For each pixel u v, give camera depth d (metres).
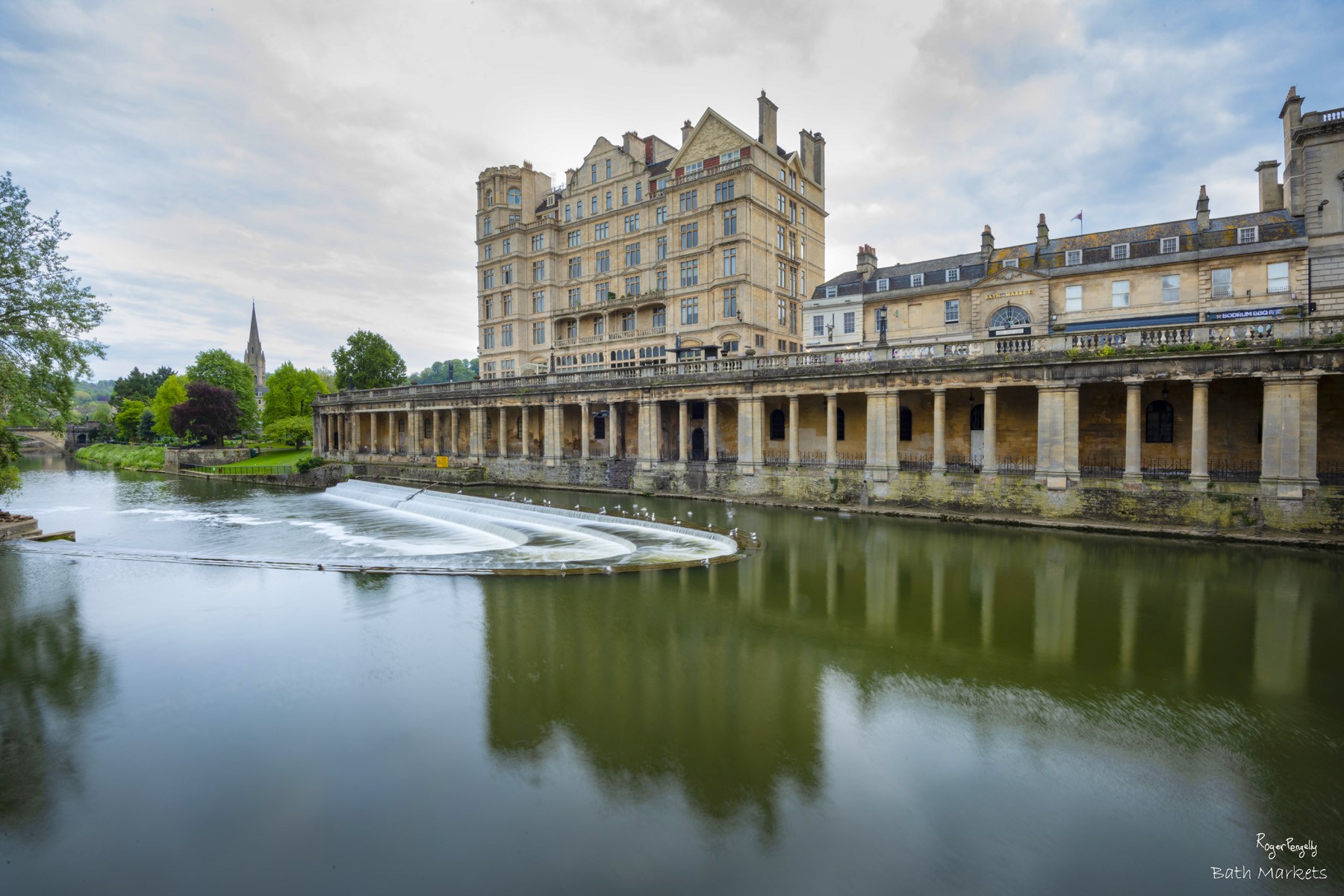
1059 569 23.42
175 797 10.70
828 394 38.62
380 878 8.84
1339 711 12.93
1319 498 25.81
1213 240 38.03
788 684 14.43
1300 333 26.38
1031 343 32.19
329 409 74.38
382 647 16.61
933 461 38.88
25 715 13.38
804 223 62.78
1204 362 28.02
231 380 100.38
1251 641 16.48
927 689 14.14
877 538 29.12
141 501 51.06
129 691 14.37
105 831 9.93
